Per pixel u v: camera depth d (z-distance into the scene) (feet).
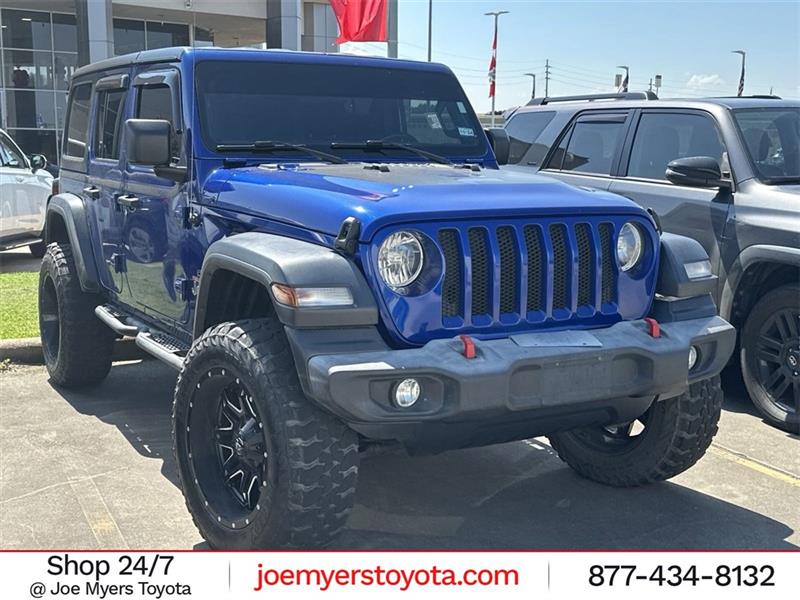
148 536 12.66
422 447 10.78
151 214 15.39
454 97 16.83
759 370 18.11
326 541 10.92
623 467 14.25
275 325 11.27
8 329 23.90
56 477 14.80
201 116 14.24
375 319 10.50
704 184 19.24
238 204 12.79
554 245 11.62
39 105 78.84
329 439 10.53
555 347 10.84
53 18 78.38
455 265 10.92
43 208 41.22
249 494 11.57
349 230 10.57
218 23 79.87
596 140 22.93
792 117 20.06
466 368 10.18
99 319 18.78
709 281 12.69
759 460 15.98
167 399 19.36
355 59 16.14
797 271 18.11
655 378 11.39
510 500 14.17
